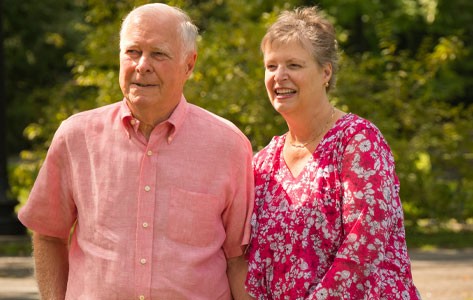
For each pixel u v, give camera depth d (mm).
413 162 13641
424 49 14570
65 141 3744
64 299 3924
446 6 20469
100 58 13039
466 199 14398
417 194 13883
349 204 3611
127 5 13047
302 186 3789
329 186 3709
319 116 3854
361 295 3566
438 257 11547
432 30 20922
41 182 3789
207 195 3682
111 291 3615
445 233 14141
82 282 3680
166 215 3633
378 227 3564
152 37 3557
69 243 4000
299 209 3756
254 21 14969
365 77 13289
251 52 12836
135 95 3588
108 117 3725
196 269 3654
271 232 3811
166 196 3645
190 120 3732
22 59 27203
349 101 12930
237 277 3908
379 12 20141
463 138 13891
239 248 3855
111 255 3623
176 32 3594
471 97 23062
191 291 3645
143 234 3617
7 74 27406
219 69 12805
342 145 3715
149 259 3607
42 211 3812
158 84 3584
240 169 3783
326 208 3703
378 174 3613
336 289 3566
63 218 3842
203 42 12992
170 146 3678
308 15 3891
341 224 3680
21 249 12281
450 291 8789
